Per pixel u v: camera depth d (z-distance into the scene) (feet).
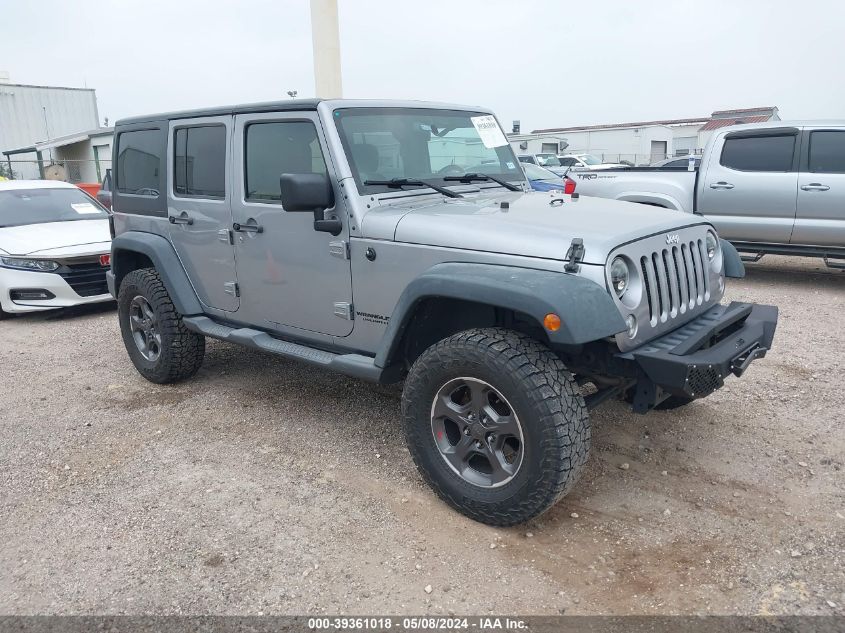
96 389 17.19
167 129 15.66
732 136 27.30
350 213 11.79
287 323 13.71
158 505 11.41
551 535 10.22
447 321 11.73
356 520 10.80
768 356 18.03
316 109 12.17
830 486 11.41
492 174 14.67
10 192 29.22
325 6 35.50
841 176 25.05
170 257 15.84
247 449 13.43
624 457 12.60
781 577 9.11
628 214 11.39
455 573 9.42
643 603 8.71
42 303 24.75
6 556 10.14
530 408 9.31
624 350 9.89
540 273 9.61
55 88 97.86
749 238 27.40
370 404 15.55
